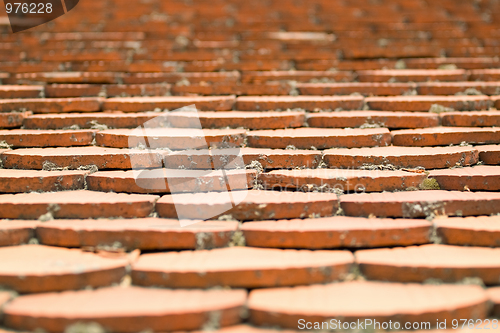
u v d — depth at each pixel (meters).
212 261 1.38
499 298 1.36
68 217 1.43
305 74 1.68
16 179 1.46
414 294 1.36
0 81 1.66
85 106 1.60
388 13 2.03
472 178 1.45
